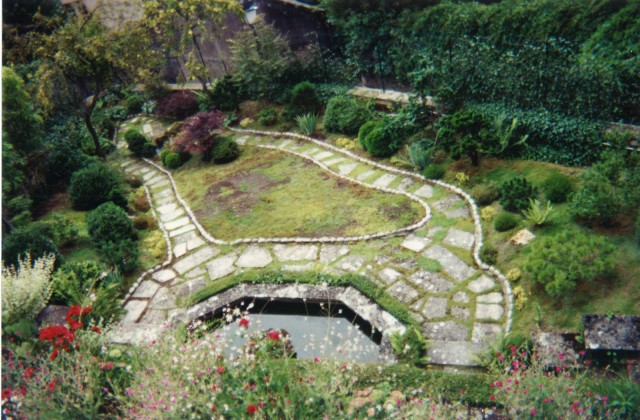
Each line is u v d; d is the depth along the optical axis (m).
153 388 6.34
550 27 11.45
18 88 14.34
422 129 13.84
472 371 7.82
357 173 13.66
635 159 9.72
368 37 15.69
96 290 10.06
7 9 18.31
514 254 9.67
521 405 6.35
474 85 13.06
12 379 7.07
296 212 12.56
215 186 14.57
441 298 9.30
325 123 15.87
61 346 7.22
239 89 18.86
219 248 11.83
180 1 17.52
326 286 9.69
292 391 6.56
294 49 18.34
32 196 14.74
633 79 10.24
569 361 7.21
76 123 19.00
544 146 11.85
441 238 10.69
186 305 10.21
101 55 16.17
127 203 14.47
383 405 6.77
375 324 9.05
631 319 7.39
